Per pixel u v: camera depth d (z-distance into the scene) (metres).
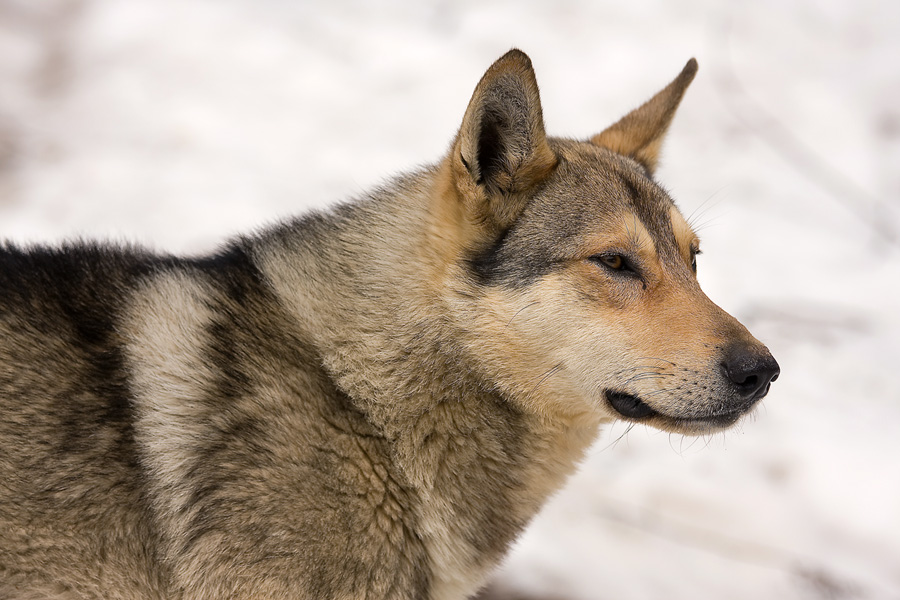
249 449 8.84
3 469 8.75
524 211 10.05
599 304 9.94
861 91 28.53
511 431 10.01
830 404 18.11
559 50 30.02
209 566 8.79
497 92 9.60
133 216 22.48
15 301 9.32
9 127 26.36
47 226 21.78
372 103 28.08
